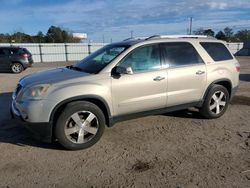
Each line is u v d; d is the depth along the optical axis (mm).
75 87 4605
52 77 4902
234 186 3605
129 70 4883
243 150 4688
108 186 3637
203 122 6137
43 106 4445
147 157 4438
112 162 4281
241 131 5598
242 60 31109
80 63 5805
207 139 5176
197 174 3904
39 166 4168
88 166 4164
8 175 3912
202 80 5910
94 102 4883
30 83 4746
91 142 4801
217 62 6191
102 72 4906
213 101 6227
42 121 4477
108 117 4969
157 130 5641
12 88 11000
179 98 5656
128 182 3723
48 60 40469
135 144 4949
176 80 5531
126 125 5922
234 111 7051
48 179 3811
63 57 41594
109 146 4867
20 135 5367
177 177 3832
